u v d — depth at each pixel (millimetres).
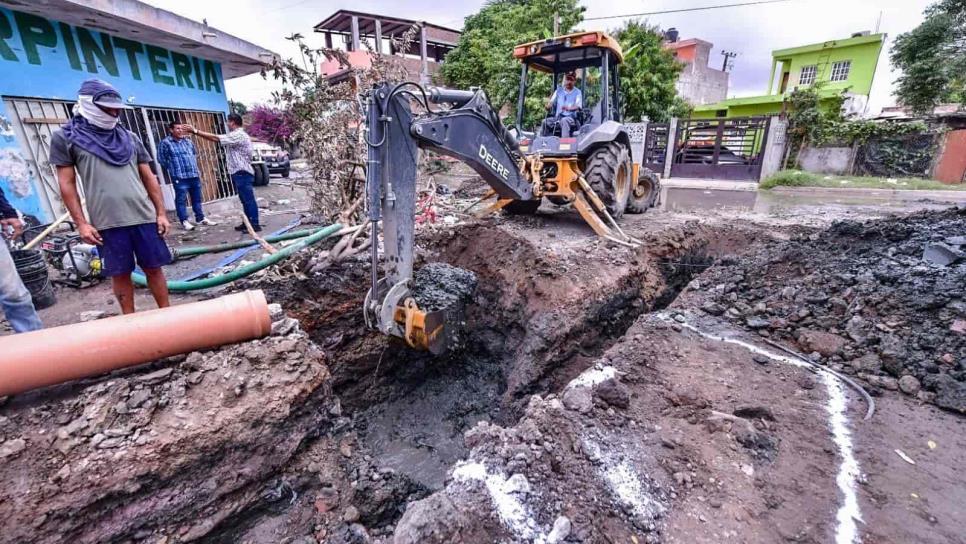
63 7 5703
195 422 2660
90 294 4395
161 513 2504
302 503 2980
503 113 17172
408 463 4227
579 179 6145
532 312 4816
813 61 28484
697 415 2809
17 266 3834
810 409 2850
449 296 3779
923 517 2094
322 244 5137
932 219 5348
